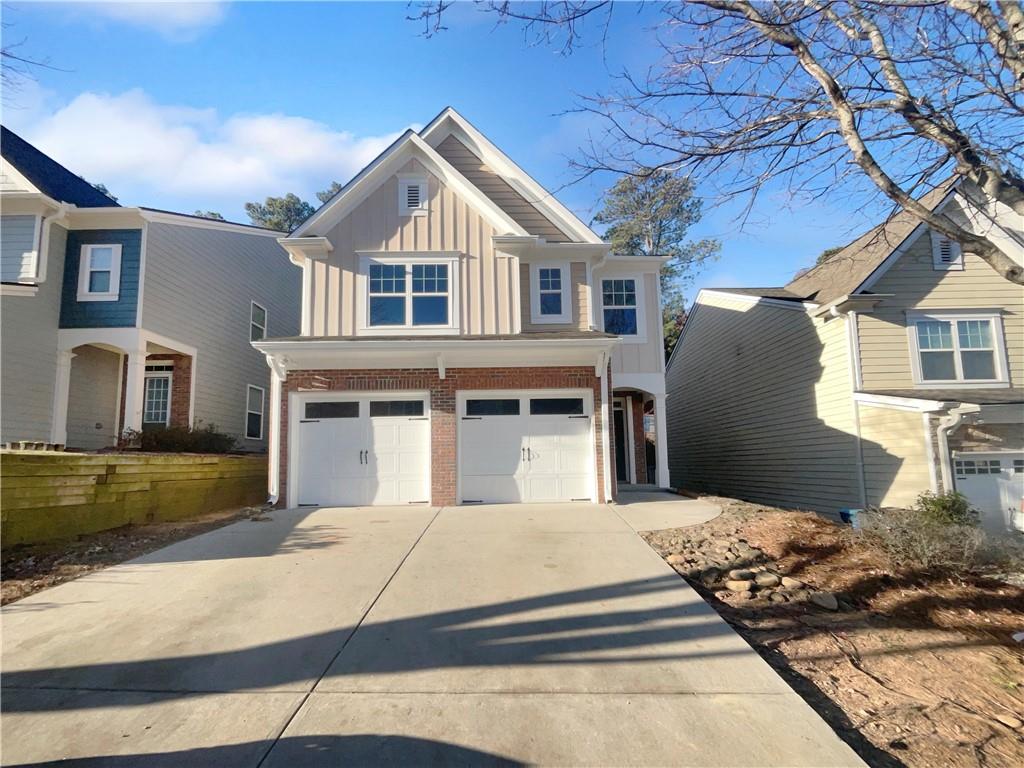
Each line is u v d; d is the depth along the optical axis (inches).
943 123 243.1
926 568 279.0
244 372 716.0
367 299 483.2
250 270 733.9
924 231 543.2
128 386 514.9
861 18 246.7
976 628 222.7
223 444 595.8
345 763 126.6
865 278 524.1
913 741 146.8
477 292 490.9
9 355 466.9
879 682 178.2
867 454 518.6
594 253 521.7
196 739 135.6
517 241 484.1
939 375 529.0
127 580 248.1
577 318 517.7
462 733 138.0
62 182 578.2
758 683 164.1
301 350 427.2
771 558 288.7
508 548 299.3
